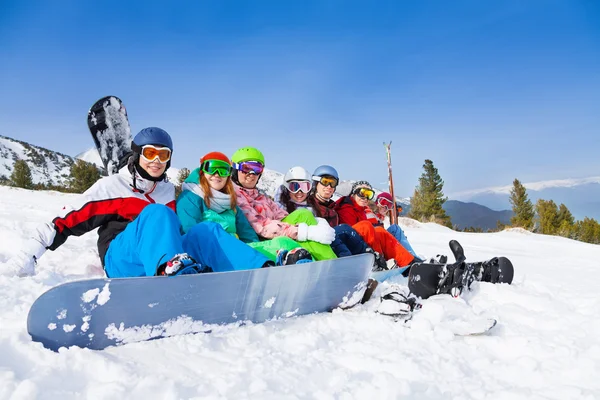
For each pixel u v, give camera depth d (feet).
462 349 6.81
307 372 5.55
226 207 10.64
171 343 6.15
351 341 6.75
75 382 4.84
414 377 5.66
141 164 9.68
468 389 5.41
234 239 8.09
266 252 9.30
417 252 23.84
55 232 9.16
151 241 6.92
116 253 7.68
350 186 16.84
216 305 6.77
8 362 4.96
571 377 5.90
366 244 11.87
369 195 15.85
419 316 7.80
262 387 5.01
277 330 7.16
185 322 6.49
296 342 6.66
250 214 11.24
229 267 7.94
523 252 29.35
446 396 5.19
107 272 7.98
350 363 5.98
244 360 5.73
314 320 7.79
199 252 8.11
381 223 16.25
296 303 7.82
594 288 12.60
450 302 9.29
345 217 15.61
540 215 130.11
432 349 6.71
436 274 10.11
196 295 6.52
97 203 9.25
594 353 6.68
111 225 9.38
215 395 4.69
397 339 7.01
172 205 10.38
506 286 10.80
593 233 122.83
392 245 12.54
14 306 7.22
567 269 18.58
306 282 7.84
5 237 13.64
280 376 5.34
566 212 130.21
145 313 6.10
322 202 15.53
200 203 10.41
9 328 5.97
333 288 8.28
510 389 5.48
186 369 5.44
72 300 5.56
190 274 6.44
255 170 11.62
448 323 7.63
